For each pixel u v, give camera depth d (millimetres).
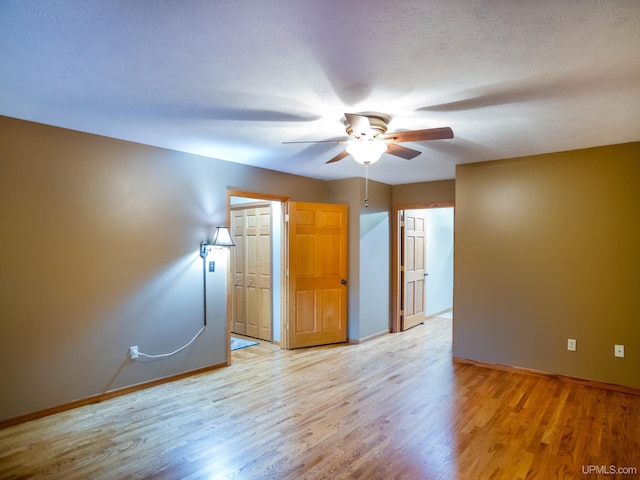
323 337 5223
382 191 5793
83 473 2281
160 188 3730
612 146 3588
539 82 2189
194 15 1563
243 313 5875
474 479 2223
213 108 2639
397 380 3844
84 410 3135
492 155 4008
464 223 4406
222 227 4078
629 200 3523
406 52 1864
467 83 2209
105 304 3363
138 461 2404
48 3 1470
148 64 2008
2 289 2822
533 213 3998
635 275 3502
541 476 2252
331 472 2289
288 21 1607
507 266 4148
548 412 3107
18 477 2240
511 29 1659
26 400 2930
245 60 1957
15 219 2877
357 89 2303
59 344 3098
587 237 3723
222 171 4250
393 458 2438
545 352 3941
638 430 2807
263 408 3180
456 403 3279
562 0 1452
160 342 3746
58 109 2676
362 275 5387
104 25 1637
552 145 3604
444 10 1521
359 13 1545
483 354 4297
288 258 5004
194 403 3283
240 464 2371
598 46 1793
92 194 3277
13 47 1821
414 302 6395
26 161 2922
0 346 2812
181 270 3908
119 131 3199
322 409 3158
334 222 5312
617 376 3576
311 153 3949
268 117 2828
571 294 3803
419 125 2973
